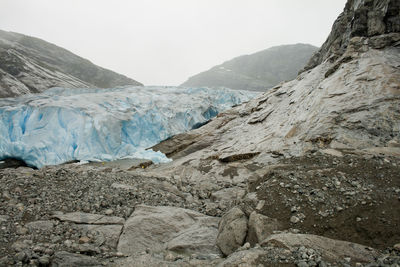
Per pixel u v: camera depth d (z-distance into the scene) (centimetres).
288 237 444
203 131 2369
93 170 1139
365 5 1928
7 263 422
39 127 2114
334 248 408
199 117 3047
